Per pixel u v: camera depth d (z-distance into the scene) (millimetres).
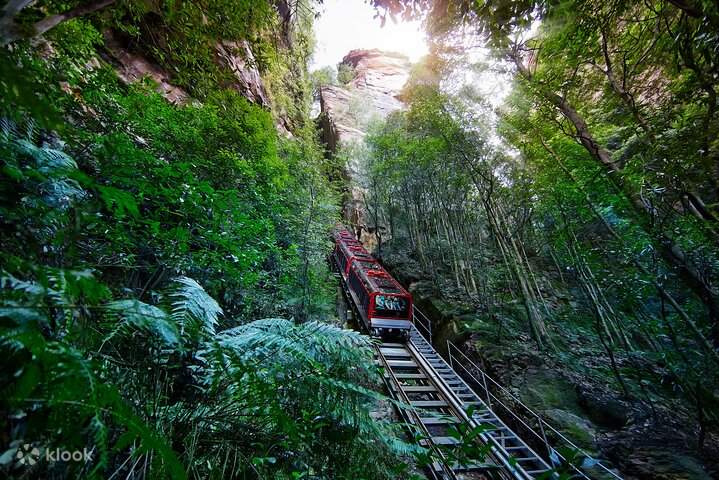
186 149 3143
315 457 1477
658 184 3705
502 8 3068
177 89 5082
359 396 1564
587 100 5543
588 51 4457
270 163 4473
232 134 3973
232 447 1360
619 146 4953
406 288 12359
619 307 6281
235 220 2516
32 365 646
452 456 1298
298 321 5609
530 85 5273
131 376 1320
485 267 10141
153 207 2303
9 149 1147
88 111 2496
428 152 9891
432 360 7594
